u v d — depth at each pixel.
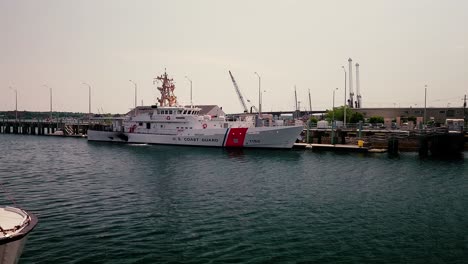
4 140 87.94
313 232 18.52
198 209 22.69
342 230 18.91
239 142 60.88
